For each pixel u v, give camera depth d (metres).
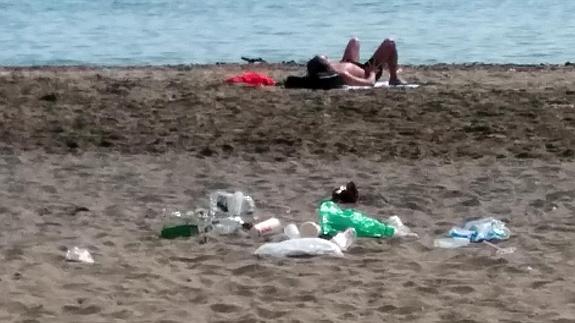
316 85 32.06
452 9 88.00
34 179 19.45
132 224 16.06
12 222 16.14
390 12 84.94
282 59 50.53
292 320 11.39
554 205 17.28
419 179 19.53
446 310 11.79
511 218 16.47
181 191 18.50
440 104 28.72
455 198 17.91
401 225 15.63
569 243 14.80
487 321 11.35
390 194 18.23
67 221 16.22
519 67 42.38
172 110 27.88
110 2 102.38
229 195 16.66
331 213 15.50
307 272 13.37
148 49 55.72
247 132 24.56
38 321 11.38
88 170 20.36
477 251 14.45
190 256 14.18
